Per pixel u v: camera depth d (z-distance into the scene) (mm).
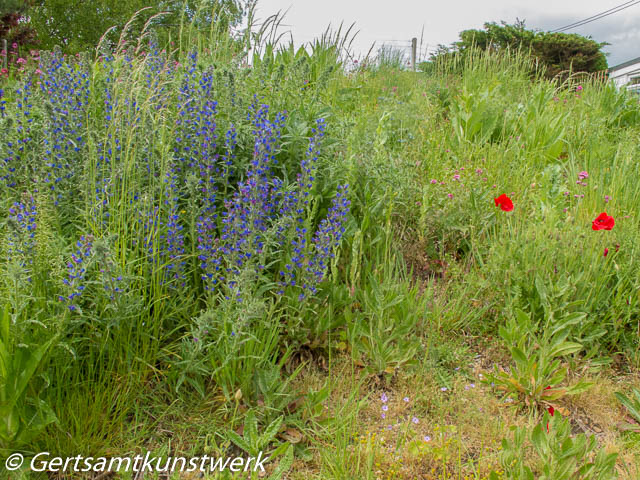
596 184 4793
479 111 5992
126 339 2479
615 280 3527
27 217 2307
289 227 3088
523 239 3689
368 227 3754
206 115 3123
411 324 3037
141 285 2670
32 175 2787
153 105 2934
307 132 3697
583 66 28875
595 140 5926
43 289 2318
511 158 5598
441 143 5832
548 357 2891
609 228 3342
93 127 3301
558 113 6527
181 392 2648
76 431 2232
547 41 28281
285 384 2582
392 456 2422
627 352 3311
